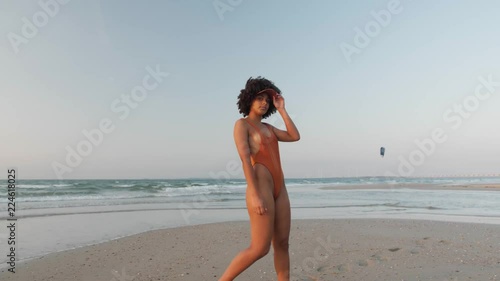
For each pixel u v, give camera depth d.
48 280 4.66
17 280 4.66
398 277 4.48
